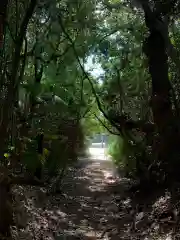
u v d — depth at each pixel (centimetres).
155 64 1221
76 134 1475
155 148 1248
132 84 1548
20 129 1066
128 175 1877
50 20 1223
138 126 1348
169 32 1340
